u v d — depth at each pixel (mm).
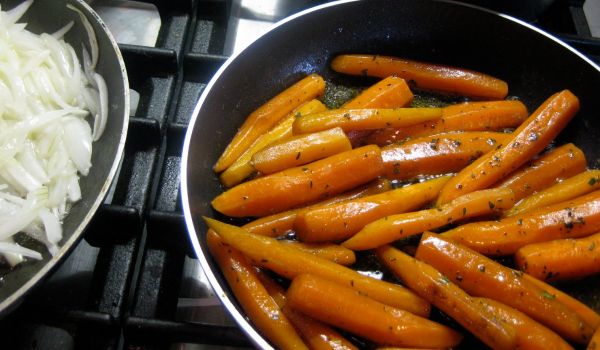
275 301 261
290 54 349
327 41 357
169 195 302
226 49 406
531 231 281
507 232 279
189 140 281
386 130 328
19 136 291
